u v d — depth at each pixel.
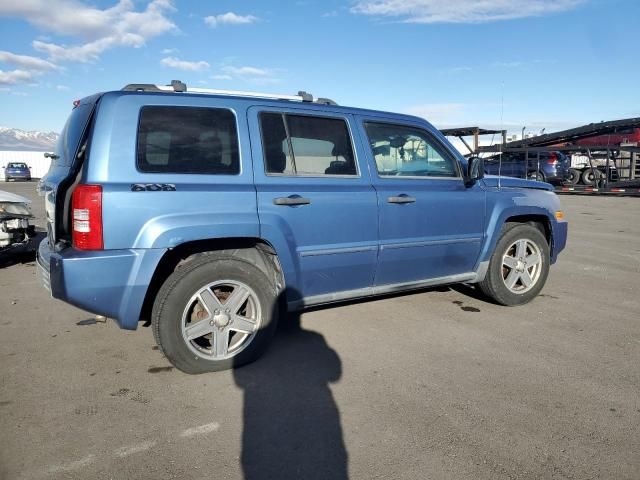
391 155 4.53
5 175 41.66
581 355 4.02
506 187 5.21
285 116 3.99
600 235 10.48
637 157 20.70
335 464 2.62
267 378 3.61
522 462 2.63
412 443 2.80
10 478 2.50
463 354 4.03
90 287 3.24
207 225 3.48
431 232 4.60
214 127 3.69
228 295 3.80
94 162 3.32
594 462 2.63
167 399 3.30
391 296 5.61
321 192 3.99
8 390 3.43
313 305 4.15
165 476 2.52
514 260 5.23
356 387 3.47
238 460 2.65
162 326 3.48
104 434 2.89
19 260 7.88
